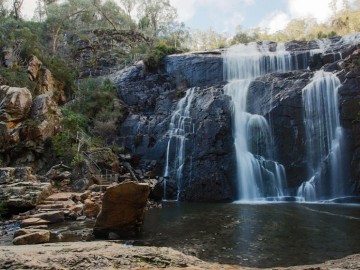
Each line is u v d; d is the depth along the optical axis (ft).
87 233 40.42
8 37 112.37
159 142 95.55
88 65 152.76
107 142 99.09
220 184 82.38
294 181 82.79
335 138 82.17
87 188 70.28
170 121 99.35
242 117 91.50
